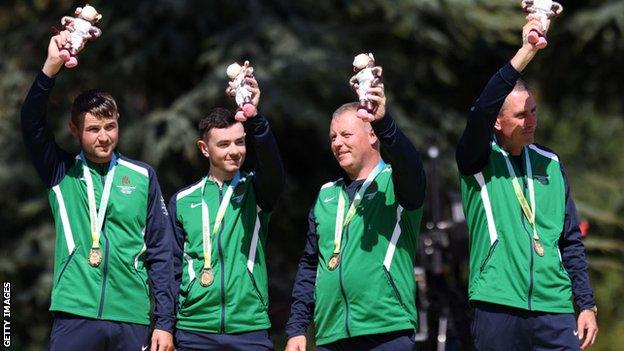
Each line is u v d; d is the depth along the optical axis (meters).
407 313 16.66
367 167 17.03
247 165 27.62
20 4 41.31
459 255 22.64
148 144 37.19
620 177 45.16
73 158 17.05
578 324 16.47
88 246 16.70
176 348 17.20
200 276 17.12
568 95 45.97
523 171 16.67
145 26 38.75
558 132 45.50
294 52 37.09
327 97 37.66
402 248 16.75
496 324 16.36
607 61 44.91
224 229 17.20
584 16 43.03
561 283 16.39
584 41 43.03
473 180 16.64
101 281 16.66
